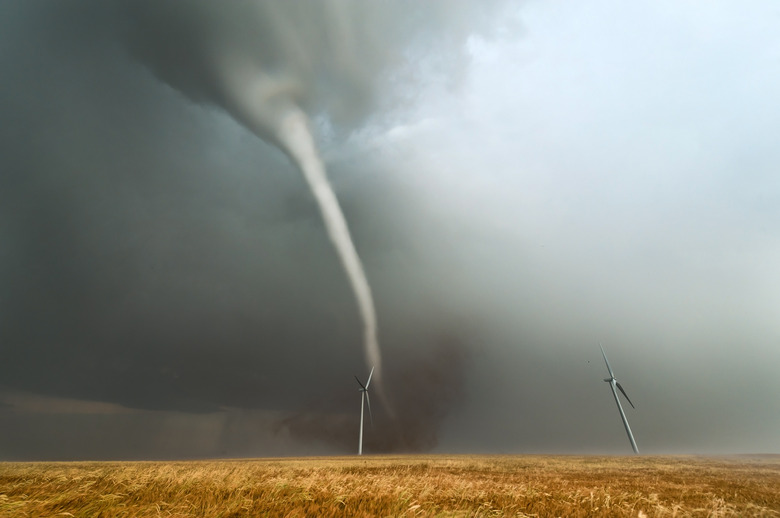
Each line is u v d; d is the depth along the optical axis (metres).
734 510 11.53
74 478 12.14
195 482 12.41
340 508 9.13
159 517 7.66
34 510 7.40
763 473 33.44
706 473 32.25
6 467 29.95
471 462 50.16
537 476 25.69
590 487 17.69
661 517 10.20
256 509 8.55
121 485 11.49
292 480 11.95
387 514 8.34
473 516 8.59
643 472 32.88
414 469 30.75
